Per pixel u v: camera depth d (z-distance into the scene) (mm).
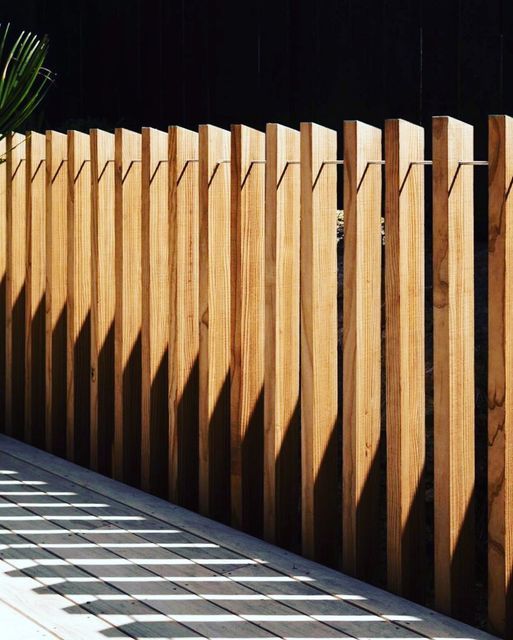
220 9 6145
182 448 3715
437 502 2773
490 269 2588
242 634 2590
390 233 2846
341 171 5586
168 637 2564
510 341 2590
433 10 5191
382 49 5410
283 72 5848
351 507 3027
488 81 5004
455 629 2637
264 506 3320
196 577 2971
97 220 3992
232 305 3414
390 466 2912
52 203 4215
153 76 6578
